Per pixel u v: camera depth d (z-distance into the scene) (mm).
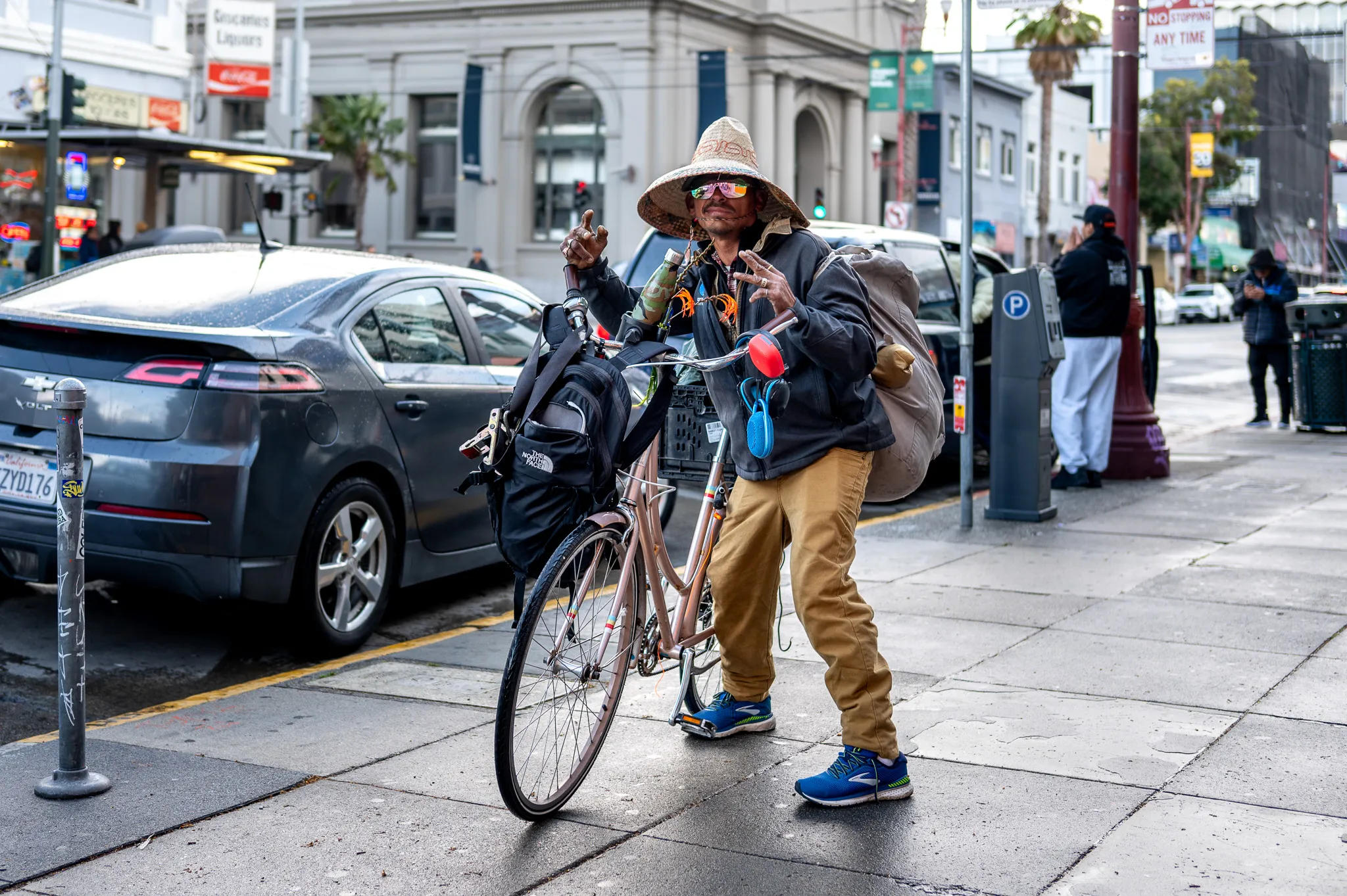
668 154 35531
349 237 38688
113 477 5328
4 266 24328
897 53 37188
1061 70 48094
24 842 3617
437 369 6336
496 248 36844
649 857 3559
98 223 33375
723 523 4305
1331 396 14344
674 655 4254
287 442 5398
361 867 3494
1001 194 52312
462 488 3846
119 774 4137
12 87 25734
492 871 3473
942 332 10727
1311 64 103562
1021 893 3318
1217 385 22406
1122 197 11273
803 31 38781
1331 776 4074
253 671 5578
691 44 36062
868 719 3902
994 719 4641
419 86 37625
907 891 3340
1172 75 70875
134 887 3371
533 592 3635
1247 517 8852
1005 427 8703
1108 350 10023
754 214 3955
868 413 3975
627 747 4418
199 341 5320
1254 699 4855
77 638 3984
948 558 7500
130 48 27688
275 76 38969
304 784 4078
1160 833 3662
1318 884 3342
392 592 6043
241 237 38750
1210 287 54375
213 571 5297
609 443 3750
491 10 36281
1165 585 6766
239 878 3430
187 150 23031
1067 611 6207
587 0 35094
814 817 3811
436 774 4164
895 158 46094
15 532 5570
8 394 5582
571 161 36531
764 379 3836
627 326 4070
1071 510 9156
